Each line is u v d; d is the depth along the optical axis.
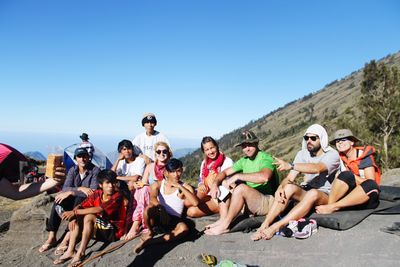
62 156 5.01
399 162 15.13
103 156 6.38
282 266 4.27
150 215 4.87
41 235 6.45
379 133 17.61
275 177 5.45
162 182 5.20
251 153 5.27
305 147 5.54
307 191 4.96
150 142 7.27
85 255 5.14
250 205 5.00
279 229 4.66
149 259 4.68
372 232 4.41
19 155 3.26
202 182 5.89
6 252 6.04
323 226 4.67
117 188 5.34
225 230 4.96
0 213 10.97
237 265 4.08
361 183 4.73
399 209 4.71
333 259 4.20
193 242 4.91
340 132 5.04
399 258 4.01
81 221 5.23
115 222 5.39
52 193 7.51
